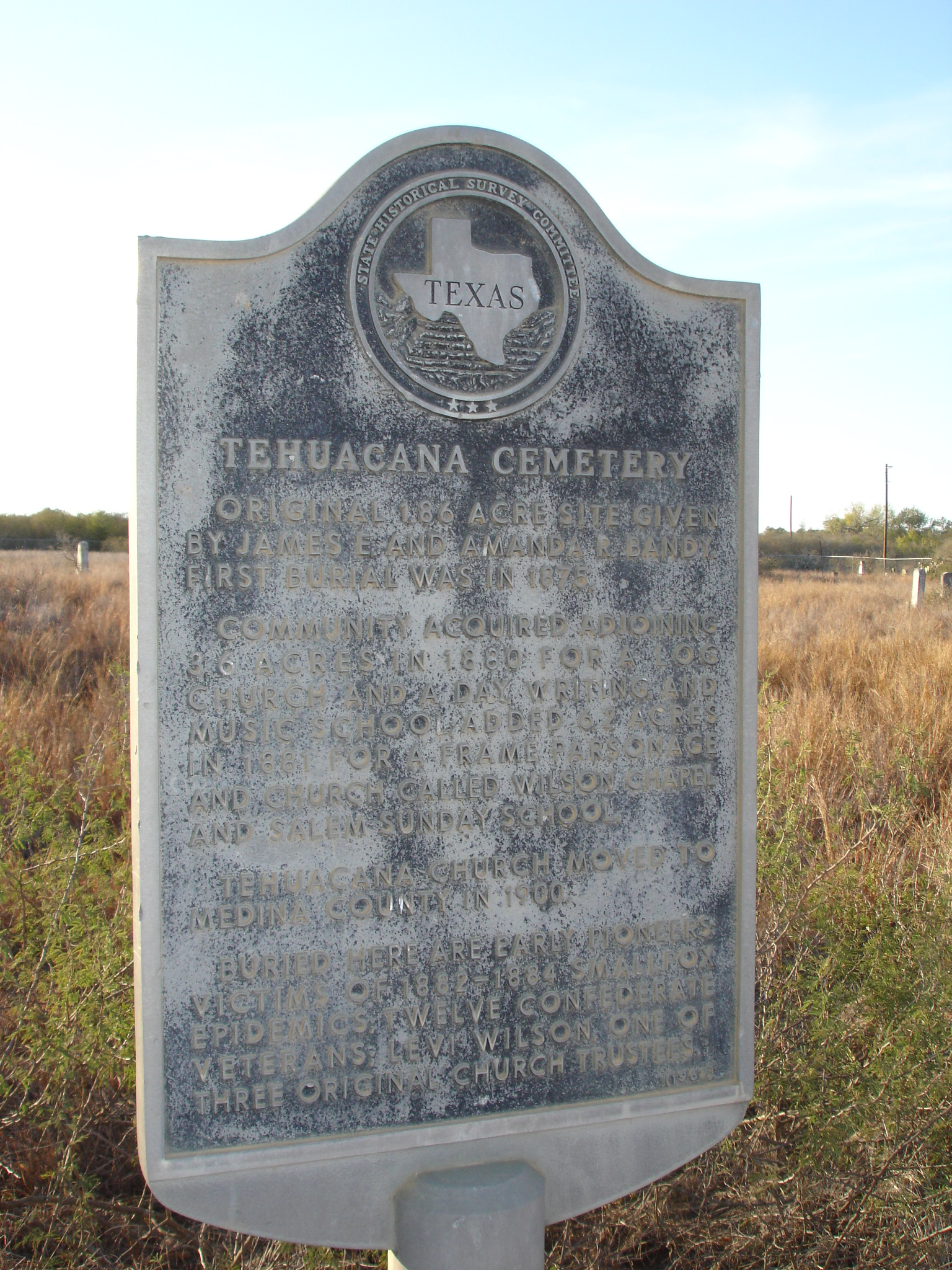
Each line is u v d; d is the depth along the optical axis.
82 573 17.00
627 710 2.54
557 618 2.47
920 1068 2.95
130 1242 2.94
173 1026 2.26
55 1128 2.97
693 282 2.54
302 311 2.27
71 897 3.29
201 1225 2.88
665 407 2.55
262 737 2.28
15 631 9.95
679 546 2.57
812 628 12.83
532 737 2.46
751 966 2.66
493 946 2.46
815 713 6.59
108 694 6.80
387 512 2.34
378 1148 2.38
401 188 2.33
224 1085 2.29
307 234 2.26
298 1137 2.34
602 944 2.54
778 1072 3.22
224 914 2.27
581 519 2.48
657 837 2.58
